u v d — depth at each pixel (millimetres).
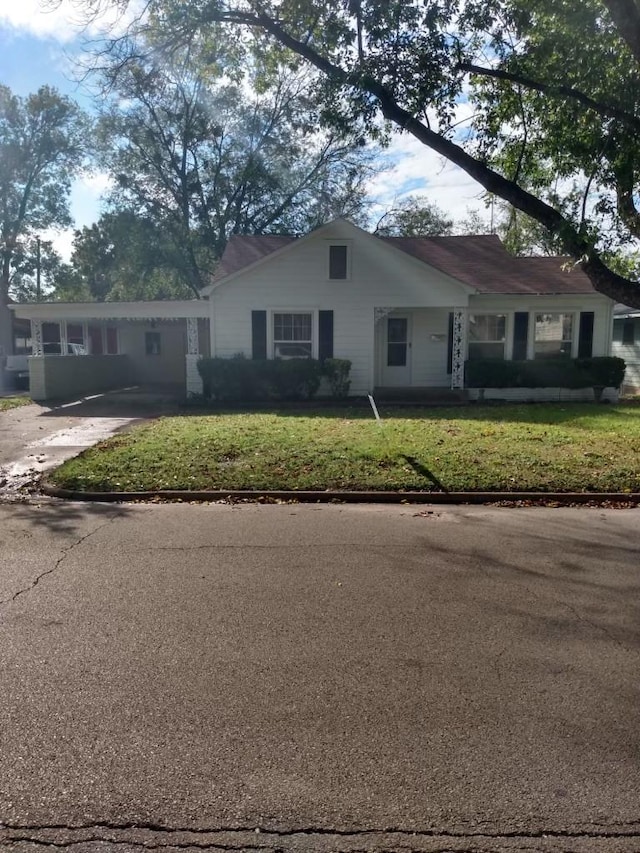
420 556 5441
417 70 8977
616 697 3197
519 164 10062
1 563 5223
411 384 18016
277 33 9781
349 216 30172
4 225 36250
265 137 27266
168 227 28562
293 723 2961
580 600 4453
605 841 2250
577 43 8617
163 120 26766
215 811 2395
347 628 3990
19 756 2705
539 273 18453
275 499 7645
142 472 8508
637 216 9172
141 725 2934
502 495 7559
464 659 3590
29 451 10312
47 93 34469
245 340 16750
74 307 16641
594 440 10375
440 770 2631
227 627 3994
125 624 4035
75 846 2221
